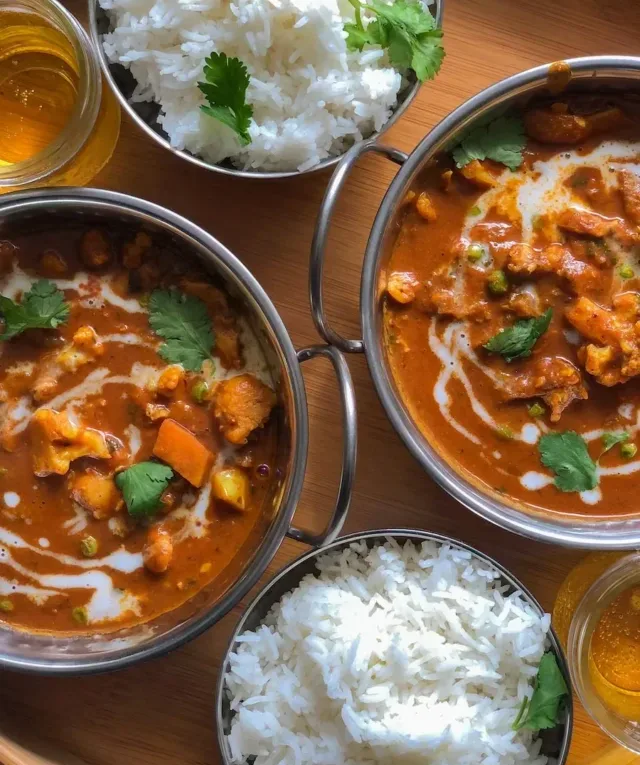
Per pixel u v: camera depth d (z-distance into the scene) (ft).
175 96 1.23
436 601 1.26
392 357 1.26
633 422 1.25
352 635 1.24
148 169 1.31
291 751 1.25
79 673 1.19
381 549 1.28
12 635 1.24
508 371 1.25
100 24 1.25
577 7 1.31
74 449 1.22
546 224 1.25
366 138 1.27
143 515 1.24
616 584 1.29
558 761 1.23
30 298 1.22
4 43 1.28
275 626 1.29
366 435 1.32
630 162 1.25
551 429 1.25
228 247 1.31
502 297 1.24
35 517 1.24
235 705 1.26
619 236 1.24
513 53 1.31
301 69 1.22
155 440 1.24
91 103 1.22
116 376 1.24
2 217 1.19
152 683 1.31
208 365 1.24
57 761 1.27
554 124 1.23
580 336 1.24
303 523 1.32
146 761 1.30
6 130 1.29
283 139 1.21
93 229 1.24
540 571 1.33
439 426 1.25
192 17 1.21
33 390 1.23
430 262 1.25
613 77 1.20
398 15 1.18
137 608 1.24
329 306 1.32
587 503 1.25
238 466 1.25
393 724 1.23
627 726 1.30
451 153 1.24
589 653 1.30
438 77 1.31
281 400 1.24
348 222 1.31
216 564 1.25
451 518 1.32
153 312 1.23
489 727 1.25
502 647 1.26
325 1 1.18
